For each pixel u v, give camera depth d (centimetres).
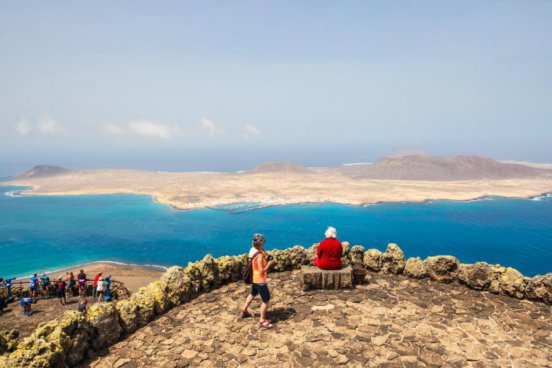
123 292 2220
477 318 790
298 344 696
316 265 1039
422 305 865
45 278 2045
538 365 608
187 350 694
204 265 1019
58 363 631
